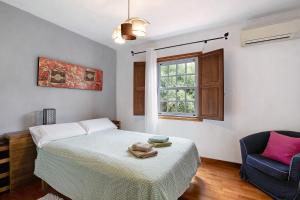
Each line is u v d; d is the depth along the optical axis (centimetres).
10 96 231
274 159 210
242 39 266
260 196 200
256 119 270
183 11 244
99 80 369
